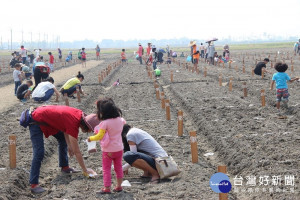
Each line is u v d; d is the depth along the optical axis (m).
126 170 8.44
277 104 14.62
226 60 41.19
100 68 40.53
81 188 7.64
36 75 20.08
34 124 7.60
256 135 10.95
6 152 10.20
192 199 6.87
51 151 10.77
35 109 7.65
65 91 18.84
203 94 19.22
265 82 22.86
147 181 8.06
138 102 18.36
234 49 91.12
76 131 7.50
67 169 8.73
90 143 7.70
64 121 7.42
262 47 98.56
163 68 38.34
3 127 13.09
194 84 23.70
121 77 30.84
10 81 30.28
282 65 14.40
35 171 7.70
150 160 7.85
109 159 7.09
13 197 7.41
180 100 18.23
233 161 9.23
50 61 37.00
